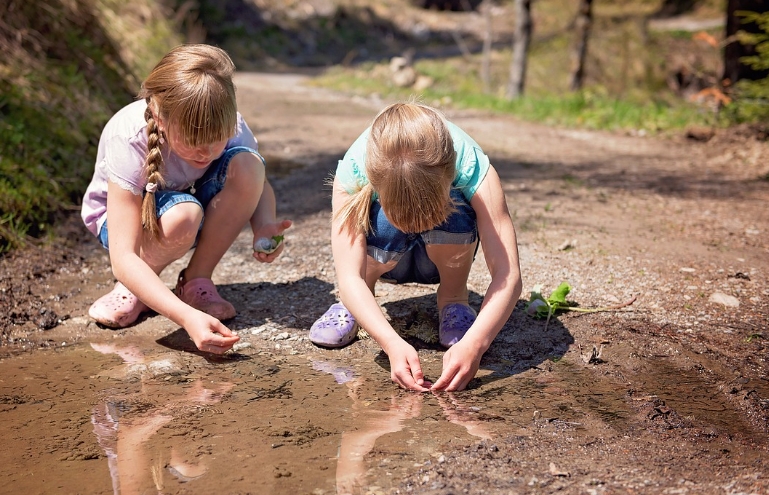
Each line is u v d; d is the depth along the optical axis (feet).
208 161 8.63
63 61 19.39
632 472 6.05
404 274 9.18
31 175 13.75
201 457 6.38
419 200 7.26
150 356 8.79
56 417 7.23
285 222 9.43
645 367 8.33
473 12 100.53
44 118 15.89
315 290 10.92
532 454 6.37
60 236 12.96
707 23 79.82
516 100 36.29
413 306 10.18
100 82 20.13
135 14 29.32
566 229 13.70
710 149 23.00
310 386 7.91
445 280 9.11
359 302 8.03
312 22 84.84
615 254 12.25
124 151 8.72
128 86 22.06
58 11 20.57
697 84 67.36
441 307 9.35
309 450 6.47
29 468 6.25
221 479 6.00
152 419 7.16
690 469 6.09
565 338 9.11
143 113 8.81
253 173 9.53
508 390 7.75
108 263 12.21
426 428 6.88
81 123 16.90
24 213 12.76
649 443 6.57
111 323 9.65
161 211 9.02
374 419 7.08
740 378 7.98
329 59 78.64
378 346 9.07
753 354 8.66
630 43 70.49
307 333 9.45
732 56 29.12
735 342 9.00
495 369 8.32
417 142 7.22
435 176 7.24
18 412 7.36
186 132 8.14
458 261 8.72
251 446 6.56
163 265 9.61
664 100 61.00
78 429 6.97
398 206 7.35
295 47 79.20
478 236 8.64
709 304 10.21
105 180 9.46
